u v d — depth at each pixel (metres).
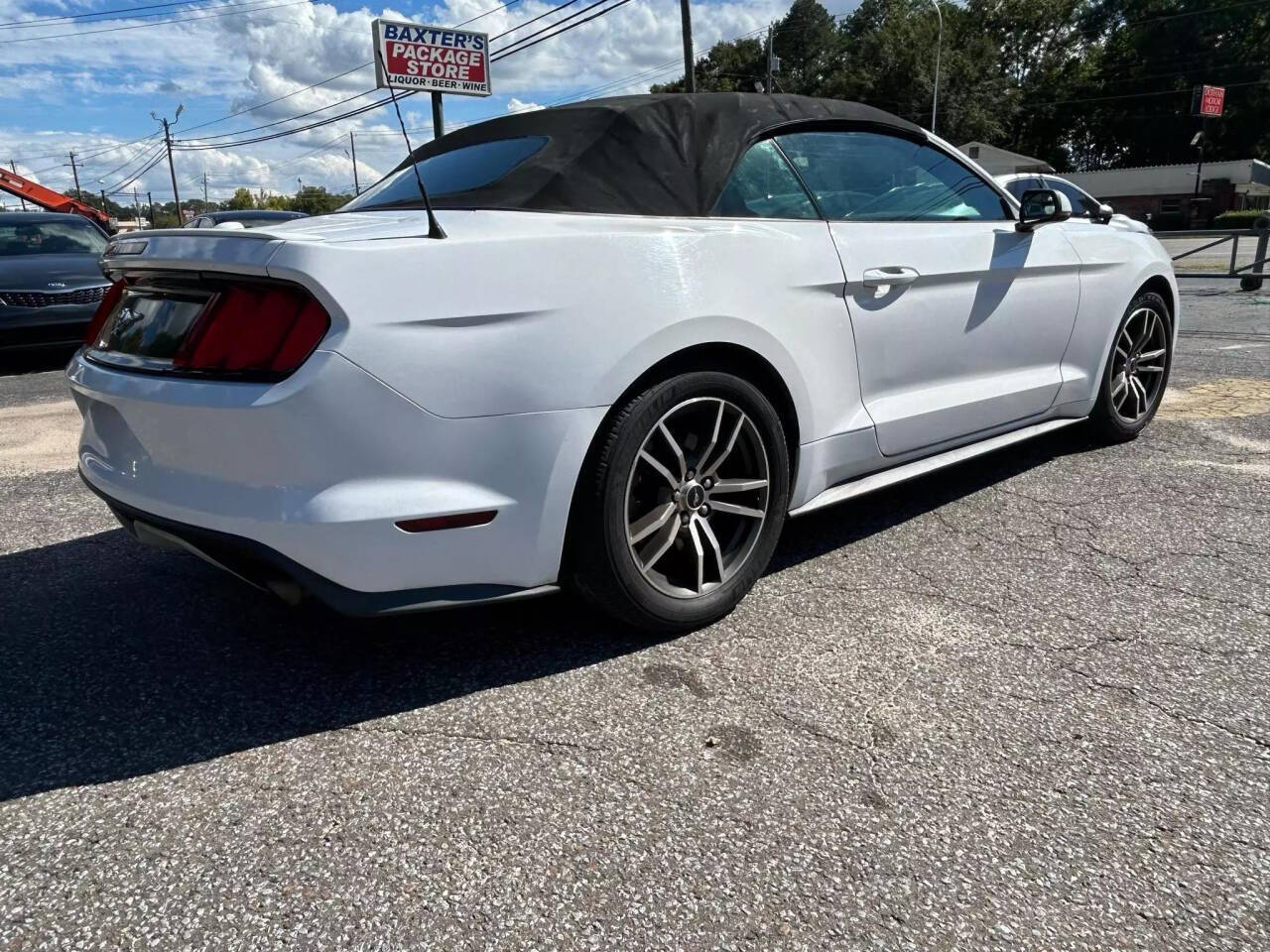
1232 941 1.43
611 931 1.46
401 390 1.92
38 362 8.60
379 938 1.45
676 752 1.95
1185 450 4.23
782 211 2.74
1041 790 1.81
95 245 9.22
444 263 1.97
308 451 1.89
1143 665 2.29
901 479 3.06
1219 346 7.31
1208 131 61.72
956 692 2.17
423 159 3.05
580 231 2.21
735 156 2.68
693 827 1.71
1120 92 63.91
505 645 2.46
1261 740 1.96
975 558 3.00
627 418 2.22
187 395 1.98
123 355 2.24
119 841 1.69
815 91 76.31
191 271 2.05
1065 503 3.54
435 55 20.97
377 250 1.92
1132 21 64.81
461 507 2.02
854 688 2.20
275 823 1.74
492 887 1.56
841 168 2.98
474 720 2.09
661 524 2.37
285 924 1.48
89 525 3.60
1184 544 3.08
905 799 1.78
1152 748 1.94
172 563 3.16
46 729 2.09
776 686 2.21
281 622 2.65
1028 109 66.62
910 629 2.51
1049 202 3.34
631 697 2.17
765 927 1.47
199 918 1.50
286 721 2.10
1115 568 2.89
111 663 2.41
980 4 68.31
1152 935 1.45
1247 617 2.54
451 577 2.09
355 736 2.04
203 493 2.02
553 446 2.11
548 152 2.55
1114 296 3.92
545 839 1.68
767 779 1.85
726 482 2.48
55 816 1.77
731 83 79.69
